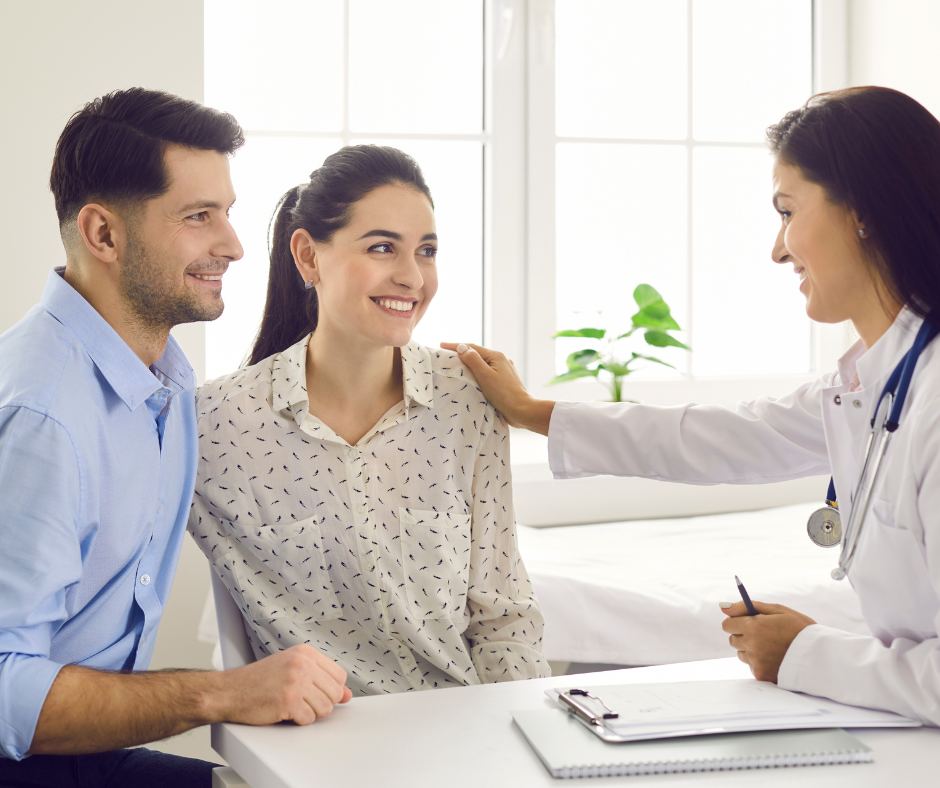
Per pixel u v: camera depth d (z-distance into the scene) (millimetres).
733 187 2660
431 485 1264
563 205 2533
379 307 1196
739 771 755
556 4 2482
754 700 881
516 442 2404
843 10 2646
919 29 2400
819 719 828
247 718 875
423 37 2406
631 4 2537
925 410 862
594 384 2527
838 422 1025
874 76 2574
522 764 774
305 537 1208
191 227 1048
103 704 866
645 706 863
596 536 2045
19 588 872
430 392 1281
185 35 1997
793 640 932
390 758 790
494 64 2414
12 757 880
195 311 1074
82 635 1003
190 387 1174
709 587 1624
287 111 2299
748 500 2400
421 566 1238
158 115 1022
